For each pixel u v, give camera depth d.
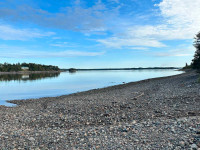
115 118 14.23
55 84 68.50
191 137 8.39
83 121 14.08
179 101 18.67
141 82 58.19
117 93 31.70
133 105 18.52
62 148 8.65
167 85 37.91
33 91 47.28
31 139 10.07
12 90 50.22
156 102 19.27
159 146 7.83
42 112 18.12
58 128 12.61
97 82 74.75
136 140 8.80
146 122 11.87
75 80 91.88
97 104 20.19
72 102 22.91
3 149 8.91
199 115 12.98
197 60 52.84
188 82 35.78
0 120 15.52
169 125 10.50
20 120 15.17
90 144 8.83
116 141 8.94
